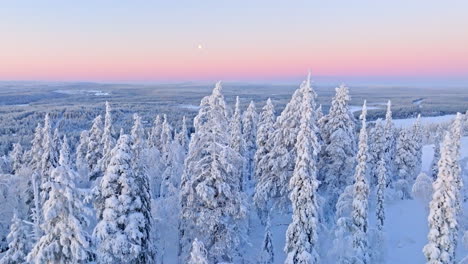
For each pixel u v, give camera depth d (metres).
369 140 48.69
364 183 26.98
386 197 47.41
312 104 28.72
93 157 49.78
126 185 21.06
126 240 20.89
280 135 35.22
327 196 37.94
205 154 26.64
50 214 15.92
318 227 26.91
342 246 27.16
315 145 26.30
